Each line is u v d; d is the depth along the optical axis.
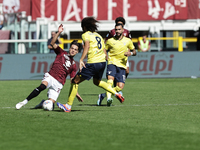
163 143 15.30
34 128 18.67
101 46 24.89
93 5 80.31
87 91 40.91
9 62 60.38
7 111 24.84
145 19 81.31
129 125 19.34
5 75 60.22
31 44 68.75
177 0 81.44
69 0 80.12
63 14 80.12
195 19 81.75
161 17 81.75
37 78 60.38
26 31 70.69
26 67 60.50
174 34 81.69
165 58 61.16
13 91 40.66
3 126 19.27
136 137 16.44
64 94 37.91
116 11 80.69
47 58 60.56
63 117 22.11
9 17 71.81
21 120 21.06
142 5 81.12
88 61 24.64
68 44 71.38
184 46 83.31
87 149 14.32
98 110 25.36
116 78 29.20
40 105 26.17
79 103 30.11
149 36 78.06
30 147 14.73
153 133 17.28
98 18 80.50
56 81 25.03
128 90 40.81
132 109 25.69
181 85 46.94
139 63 60.97
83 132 17.58
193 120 20.86
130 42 29.17
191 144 15.12
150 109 25.58
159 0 81.31
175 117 21.92
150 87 44.44
